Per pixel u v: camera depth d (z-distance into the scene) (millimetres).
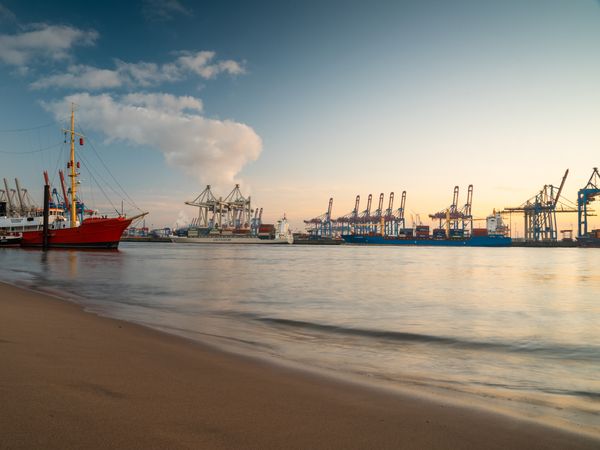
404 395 5586
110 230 78312
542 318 14844
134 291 20922
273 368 6855
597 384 6898
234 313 14797
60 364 5836
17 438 3398
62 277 27453
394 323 13336
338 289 24062
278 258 70375
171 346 8195
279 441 3734
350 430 4133
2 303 12734
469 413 4914
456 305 18047
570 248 178250
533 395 6113
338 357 8438
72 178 80312
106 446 3363
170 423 3969
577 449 3943
